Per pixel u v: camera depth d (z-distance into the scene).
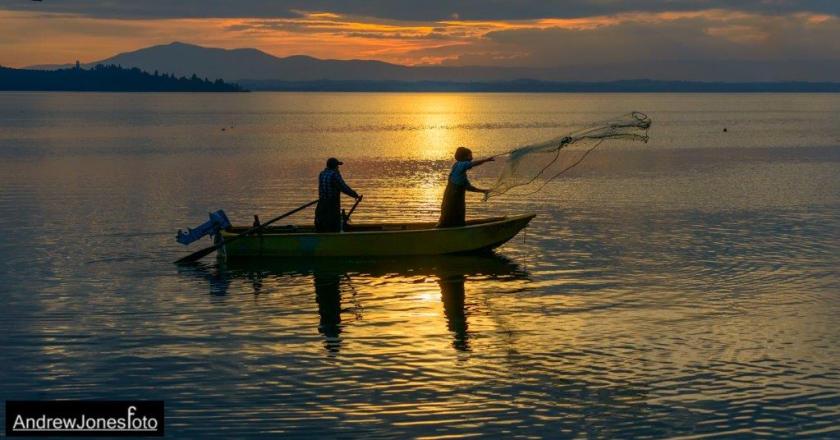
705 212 24.25
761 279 15.73
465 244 17.88
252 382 10.44
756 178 34.38
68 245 19.09
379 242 17.55
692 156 47.31
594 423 9.27
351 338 12.19
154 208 25.23
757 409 9.62
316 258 17.58
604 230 21.14
